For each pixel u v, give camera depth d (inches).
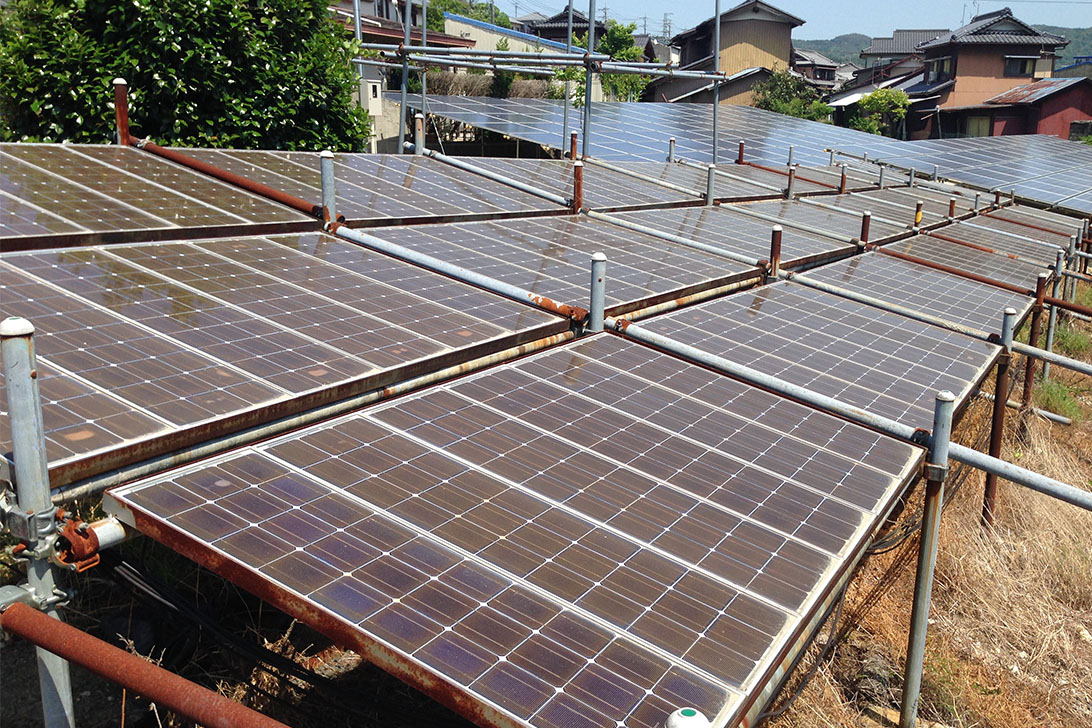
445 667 108.2
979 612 312.3
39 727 201.3
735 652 118.0
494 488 151.1
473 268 282.5
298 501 138.5
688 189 551.8
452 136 967.0
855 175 888.3
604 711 104.3
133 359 171.8
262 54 451.2
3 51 403.9
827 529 155.0
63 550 128.8
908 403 236.4
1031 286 472.7
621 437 178.9
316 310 218.4
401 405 178.7
